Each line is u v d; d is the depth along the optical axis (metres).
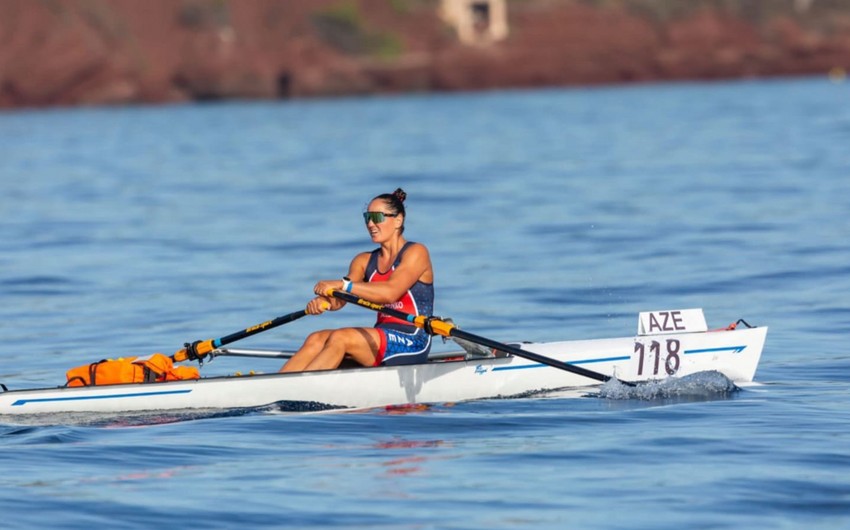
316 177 106.38
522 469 24.62
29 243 67.81
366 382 31.25
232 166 120.12
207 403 30.58
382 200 31.77
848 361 36.22
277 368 37.72
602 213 75.12
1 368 37.91
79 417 29.70
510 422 29.20
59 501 22.45
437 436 27.80
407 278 31.66
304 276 54.66
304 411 30.58
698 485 23.23
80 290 52.34
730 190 85.44
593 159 116.44
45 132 181.12
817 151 114.62
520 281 52.12
